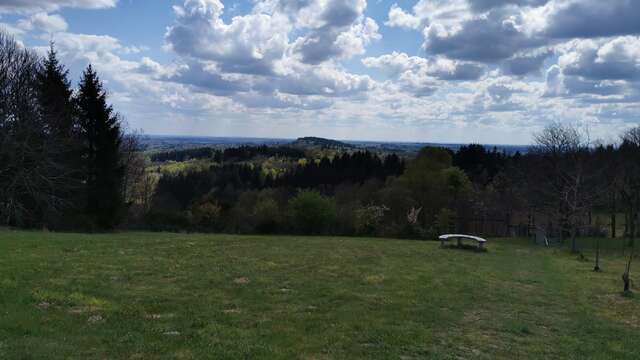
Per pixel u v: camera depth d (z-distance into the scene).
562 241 44.62
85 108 42.16
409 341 8.63
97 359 6.77
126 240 22.56
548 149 50.19
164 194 72.44
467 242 34.53
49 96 39.78
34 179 36.41
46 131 37.22
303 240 28.36
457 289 14.30
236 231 42.12
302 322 9.42
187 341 7.80
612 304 14.01
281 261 17.69
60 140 37.88
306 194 41.38
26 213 36.91
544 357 8.44
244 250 20.52
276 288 12.55
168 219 43.41
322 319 9.76
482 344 8.92
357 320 9.84
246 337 8.23
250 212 50.75
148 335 7.99
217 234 36.84
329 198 42.56
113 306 9.67
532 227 53.84
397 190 57.03
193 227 43.25
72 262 14.44
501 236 55.09
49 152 36.56
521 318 11.32
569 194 42.06
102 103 42.59
